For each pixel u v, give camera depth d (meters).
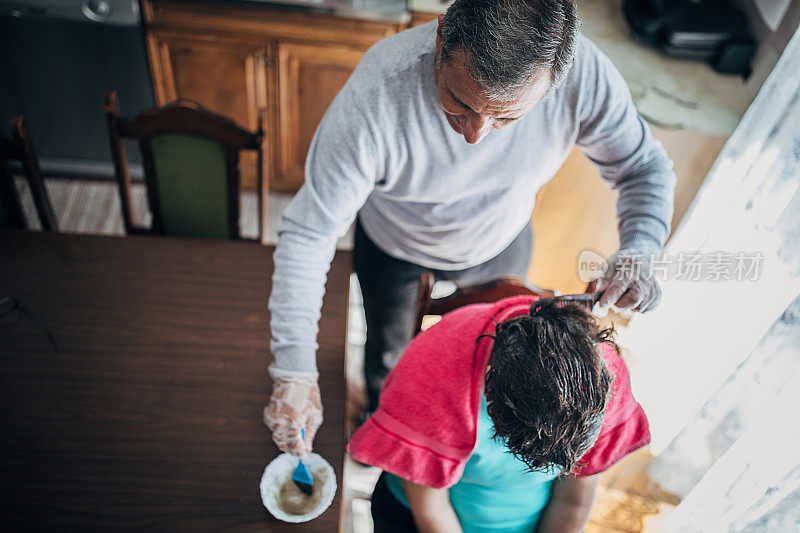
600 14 2.22
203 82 2.57
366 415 2.12
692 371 1.52
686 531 1.60
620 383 1.11
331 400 1.38
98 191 2.88
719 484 1.41
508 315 1.08
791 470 1.19
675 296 1.53
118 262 1.59
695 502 1.53
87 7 2.34
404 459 1.12
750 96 1.99
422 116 1.14
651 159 1.33
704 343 1.46
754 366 1.30
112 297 1.52
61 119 2.71
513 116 0.97
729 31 2.03
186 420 1.33
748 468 1.31
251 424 1.34
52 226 1.85
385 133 1.16
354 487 2.00
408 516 1.34
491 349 1.05
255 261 1.64
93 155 2.85
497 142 1.21
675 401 1.61
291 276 1.21
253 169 2.87
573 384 0.88
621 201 1.37
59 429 1.30
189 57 2.49
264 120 1.67
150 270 1.58
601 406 0.90
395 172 1.27
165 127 1.69
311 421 1.21
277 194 2.98
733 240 1.35
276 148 2.78
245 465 1.28
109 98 1.66
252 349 1.46
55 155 2.84
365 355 1.95
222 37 2.42
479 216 1.41
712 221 1.52
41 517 1.19
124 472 1.25
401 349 1.90
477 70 0.88
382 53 1.14
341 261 1.66
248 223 2.82
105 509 1.21
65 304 1.50
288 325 1.21
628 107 1.24
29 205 2.79
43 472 1.24
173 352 1.43
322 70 2.52
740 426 1.39
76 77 2.57
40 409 1.33
